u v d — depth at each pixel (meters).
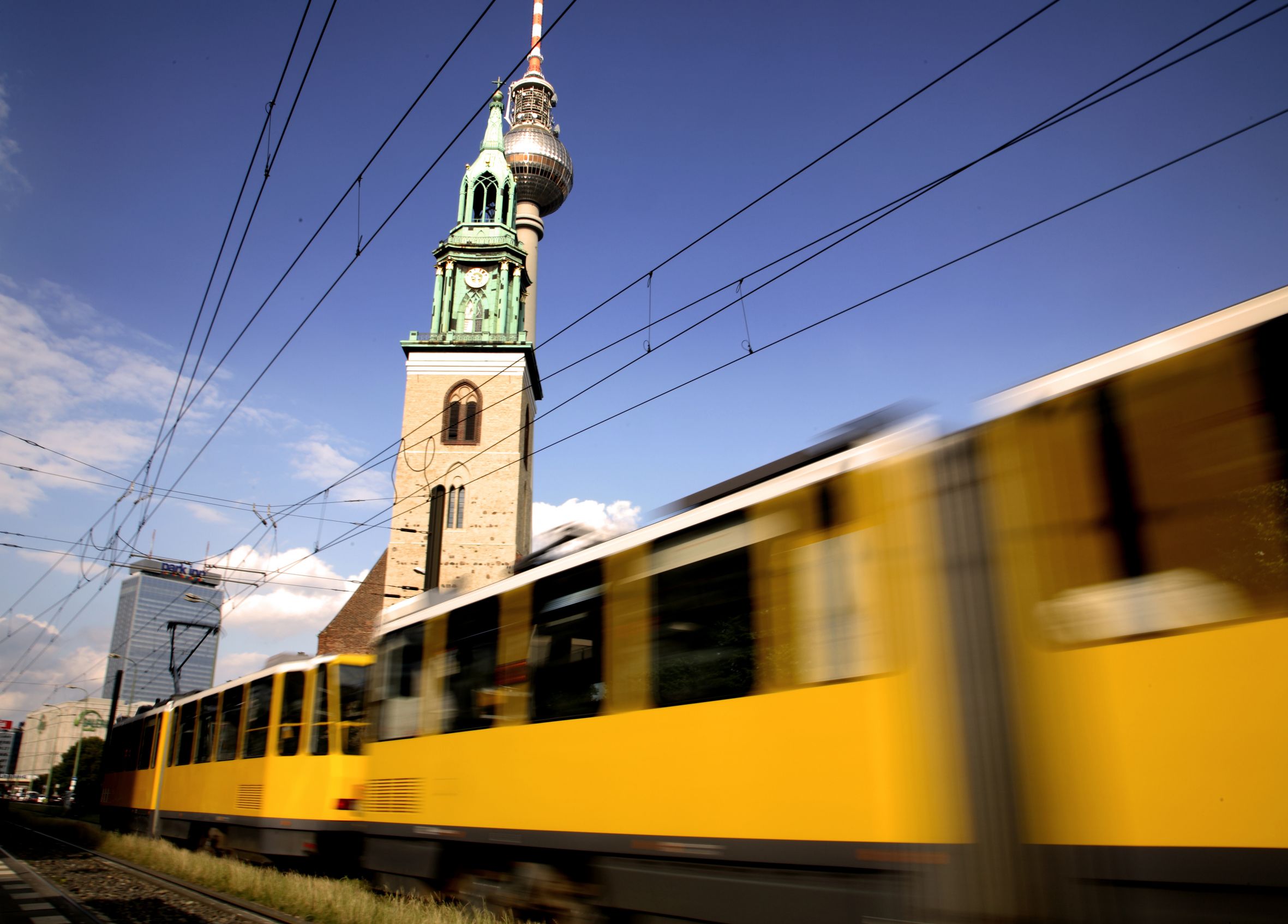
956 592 5.86
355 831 12.26
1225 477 4.88
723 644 7.33
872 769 6.05
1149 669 4.93
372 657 12.73
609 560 8.73
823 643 6.56
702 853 7.07
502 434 57.25
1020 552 5.60
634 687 8.06
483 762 9.86
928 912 5.54
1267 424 4.79
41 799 106.69
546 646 9.31
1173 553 4.99
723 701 7.19
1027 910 5.11
